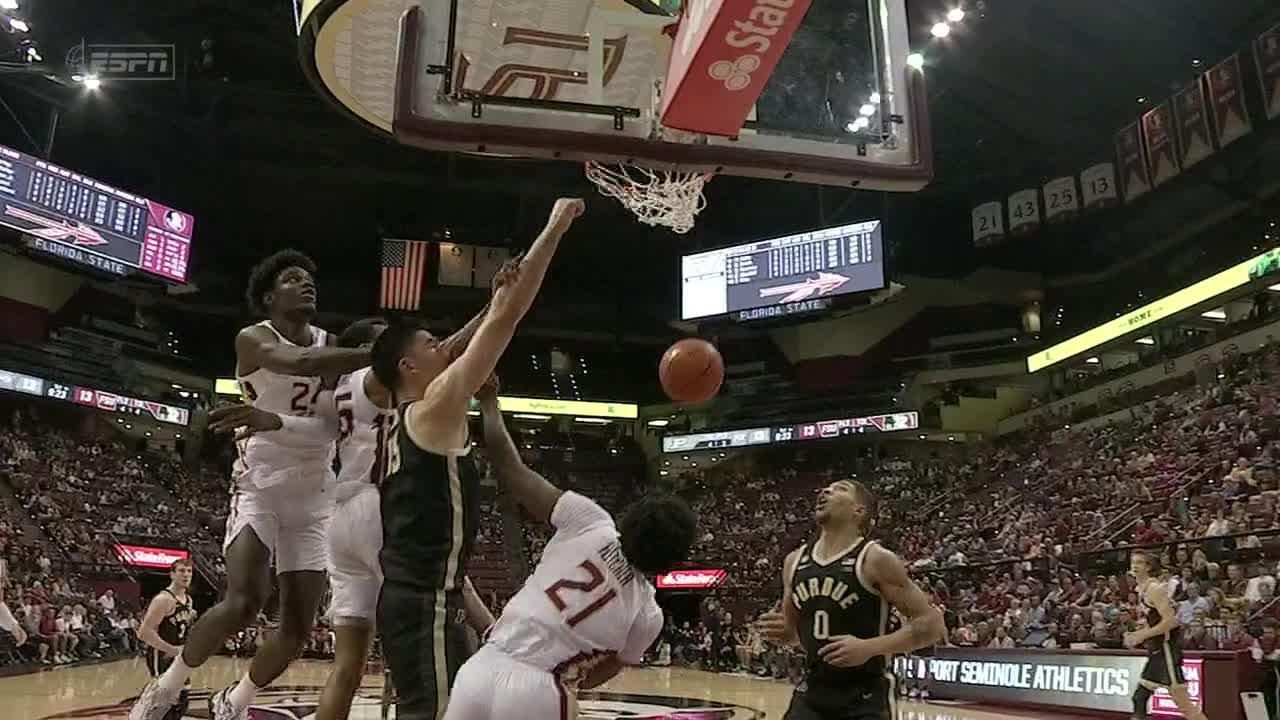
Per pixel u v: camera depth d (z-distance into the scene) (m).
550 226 2.89
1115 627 11.96
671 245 33.25
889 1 7.09
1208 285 23.44
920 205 30.17
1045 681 11.19
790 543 28.58
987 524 23.44
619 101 6.67
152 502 27.52
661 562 2.81
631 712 10.76
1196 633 10.68
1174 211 26.67
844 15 7.01
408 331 3.26
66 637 16.59
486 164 28.38
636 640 2.84
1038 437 27.88
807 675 4.12
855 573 4.01
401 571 2.97
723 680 17.45
